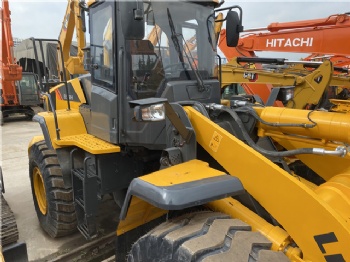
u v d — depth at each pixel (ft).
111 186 8.79
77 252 9.86
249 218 5.52
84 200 8.36
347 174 6.32
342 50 15.26
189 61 8.42
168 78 8.09
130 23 6.13
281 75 18.30
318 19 16.21
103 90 8.68
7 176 17.85
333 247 4.80
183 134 6.41
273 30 18.54
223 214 5.53
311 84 17.34
